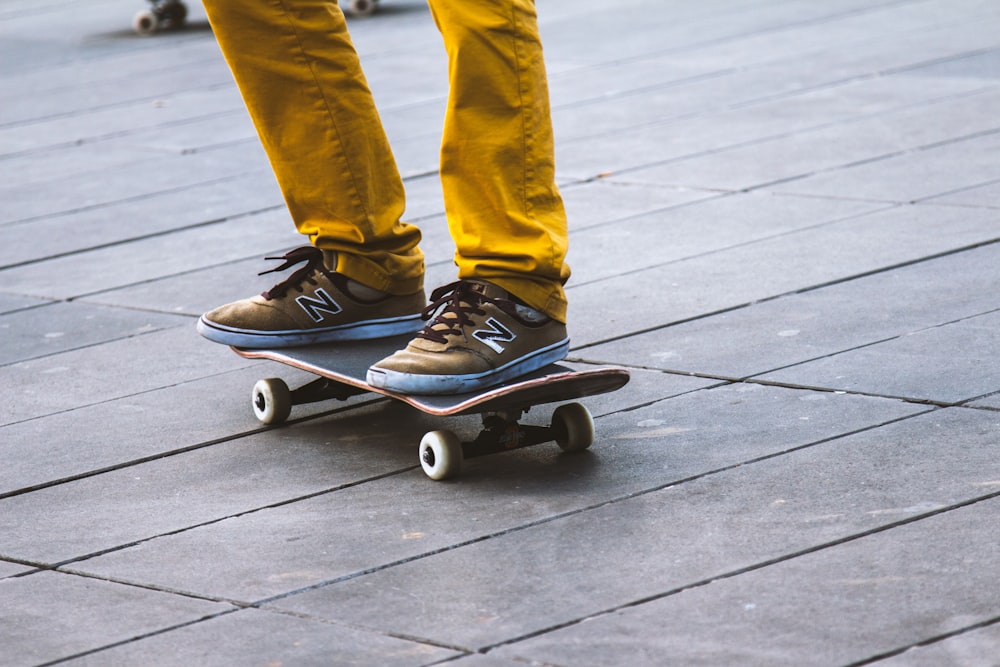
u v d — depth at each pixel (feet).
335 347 13.76
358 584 10.39
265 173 27.04
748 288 17.35
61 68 42.39
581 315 16.84
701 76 32.81
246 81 13.28
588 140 27.30
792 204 21.34
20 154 30.45
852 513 10.89
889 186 21.85
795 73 32.07
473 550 10.80
